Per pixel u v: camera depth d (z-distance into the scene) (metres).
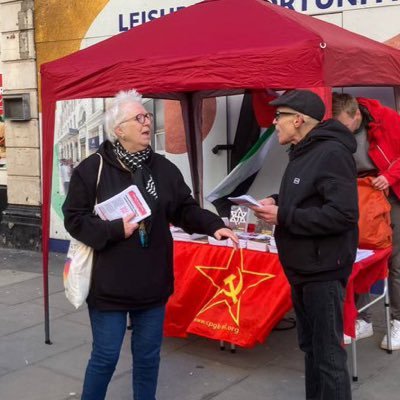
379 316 5.12
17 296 6.00
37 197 7.91
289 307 3.87
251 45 3.69
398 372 4.03
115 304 2.99
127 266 2.97
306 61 3.48
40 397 3.78
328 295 2.90
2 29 7.89
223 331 4.02
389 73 4.25
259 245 3.99
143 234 2.97
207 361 4.27
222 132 6.50
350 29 5.66
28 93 7.77
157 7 6.76
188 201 3.19
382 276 4.02
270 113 5.29
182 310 4.31
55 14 7.46
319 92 3.47
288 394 3.76
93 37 7.24
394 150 4.15
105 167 3.03
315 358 3.01
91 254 3.02
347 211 2.78
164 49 4.04
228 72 3.69
